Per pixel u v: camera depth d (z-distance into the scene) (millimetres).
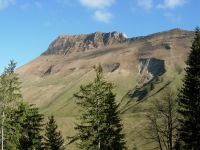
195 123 42969
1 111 52875
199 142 42906
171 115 46281
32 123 58219
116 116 49531
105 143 47188
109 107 48250
